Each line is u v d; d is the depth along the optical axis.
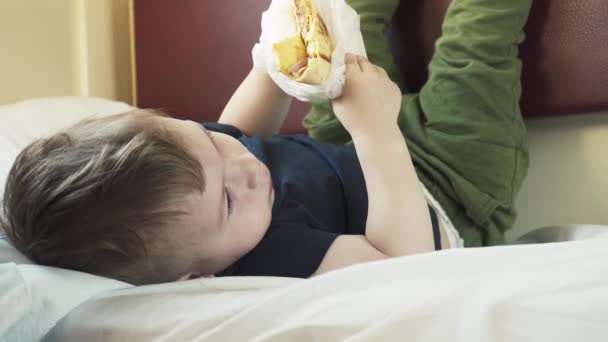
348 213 0.74
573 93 0.85
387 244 0.63
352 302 0.40
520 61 0.85
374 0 0.94
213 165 0.57
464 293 0.38
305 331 0.38
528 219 0.92
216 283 0.49
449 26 0.86
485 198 0.79
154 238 0.54
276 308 0.42
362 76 0.65
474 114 0.81
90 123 0.59
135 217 0.52
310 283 0.43
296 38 0.60
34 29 1.28
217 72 1.24
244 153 0.63
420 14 0.97
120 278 0.55
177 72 1.28
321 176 0.75
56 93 1.31
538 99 0.88
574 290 0.36
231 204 0.59
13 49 1.26
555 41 0.86
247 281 0.49
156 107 1.31
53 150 0.56
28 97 1.28
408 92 0.98
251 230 0.60
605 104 0.83
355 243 0.63
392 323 0.37
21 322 0.45
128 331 0.45
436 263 0.43
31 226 0.54
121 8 1.39
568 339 0.34
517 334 0.34
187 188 0.54
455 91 0.82
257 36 1.19
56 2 1.30
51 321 0.47
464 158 0.81
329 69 0.61
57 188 0.53
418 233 0.64
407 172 0.65
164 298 0.48
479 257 0.43
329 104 0.93
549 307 0.35
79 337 0.47
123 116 0.60
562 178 0.90
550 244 0.44
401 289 0.40
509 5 0.82
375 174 0.65
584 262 0.39
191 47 1.26
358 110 0.65
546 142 0.91
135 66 1.32
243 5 1.20
